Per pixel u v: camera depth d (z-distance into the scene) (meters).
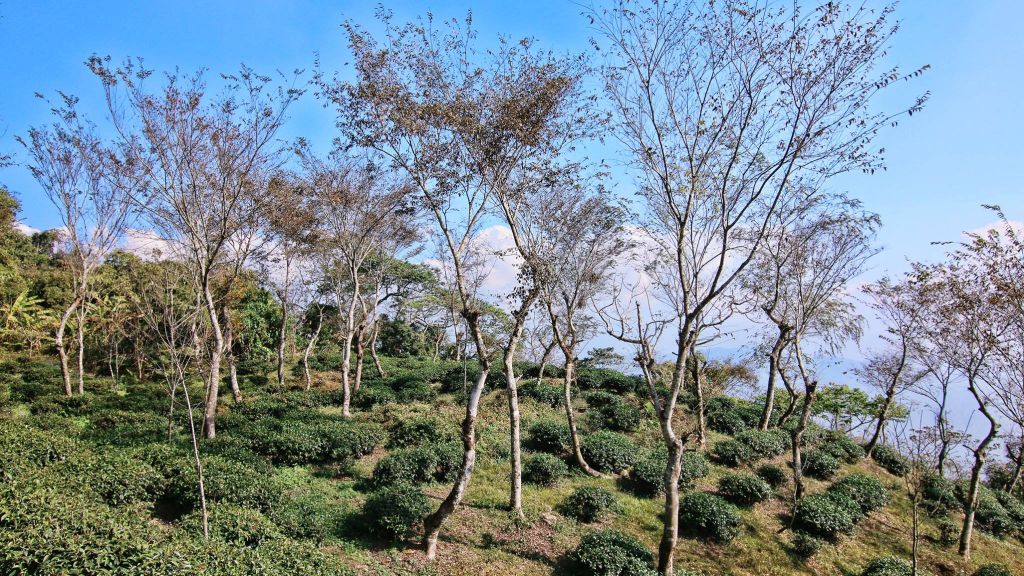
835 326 21.95
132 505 10.63
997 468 24.33
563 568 11.84
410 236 25.41
